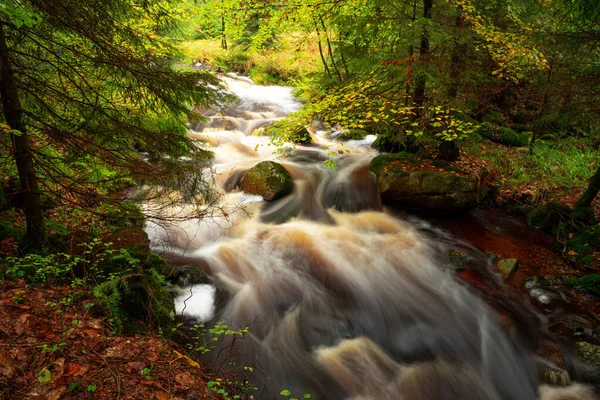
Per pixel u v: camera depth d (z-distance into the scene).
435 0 8.27
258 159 11.12
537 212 8.40
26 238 4.63
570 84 7.72
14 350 3.05
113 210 5.56
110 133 4.62
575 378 4.89
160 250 6.73
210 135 12.66
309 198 9.01
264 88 18.36
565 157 11.02
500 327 5.66
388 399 4.50
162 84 4.87
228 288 6.04
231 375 4.30
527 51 7.56
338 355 5.09
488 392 4.73
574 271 6.80
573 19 7.89
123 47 4.82
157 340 3.88
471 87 9.38
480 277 6.71
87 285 4.27
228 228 7.82
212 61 19.78
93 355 3.29
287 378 4.62
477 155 9.41
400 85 8.63
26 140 4.18
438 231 8.08
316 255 7.11
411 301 6.16
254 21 19.16
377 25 8.41
